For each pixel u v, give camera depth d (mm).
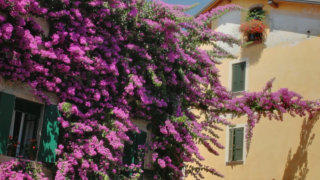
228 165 17625
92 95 11508
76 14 11211
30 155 10492
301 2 16625
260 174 16562
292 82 16516
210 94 14438
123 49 12562
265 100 14469
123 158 12672
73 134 11039
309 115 15320
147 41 12852
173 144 13438
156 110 13188
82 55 10945
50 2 11062
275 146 16422
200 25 13273
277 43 17406
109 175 11805
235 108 14500
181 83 13672
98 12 11859
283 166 16000
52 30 11117
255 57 17922
